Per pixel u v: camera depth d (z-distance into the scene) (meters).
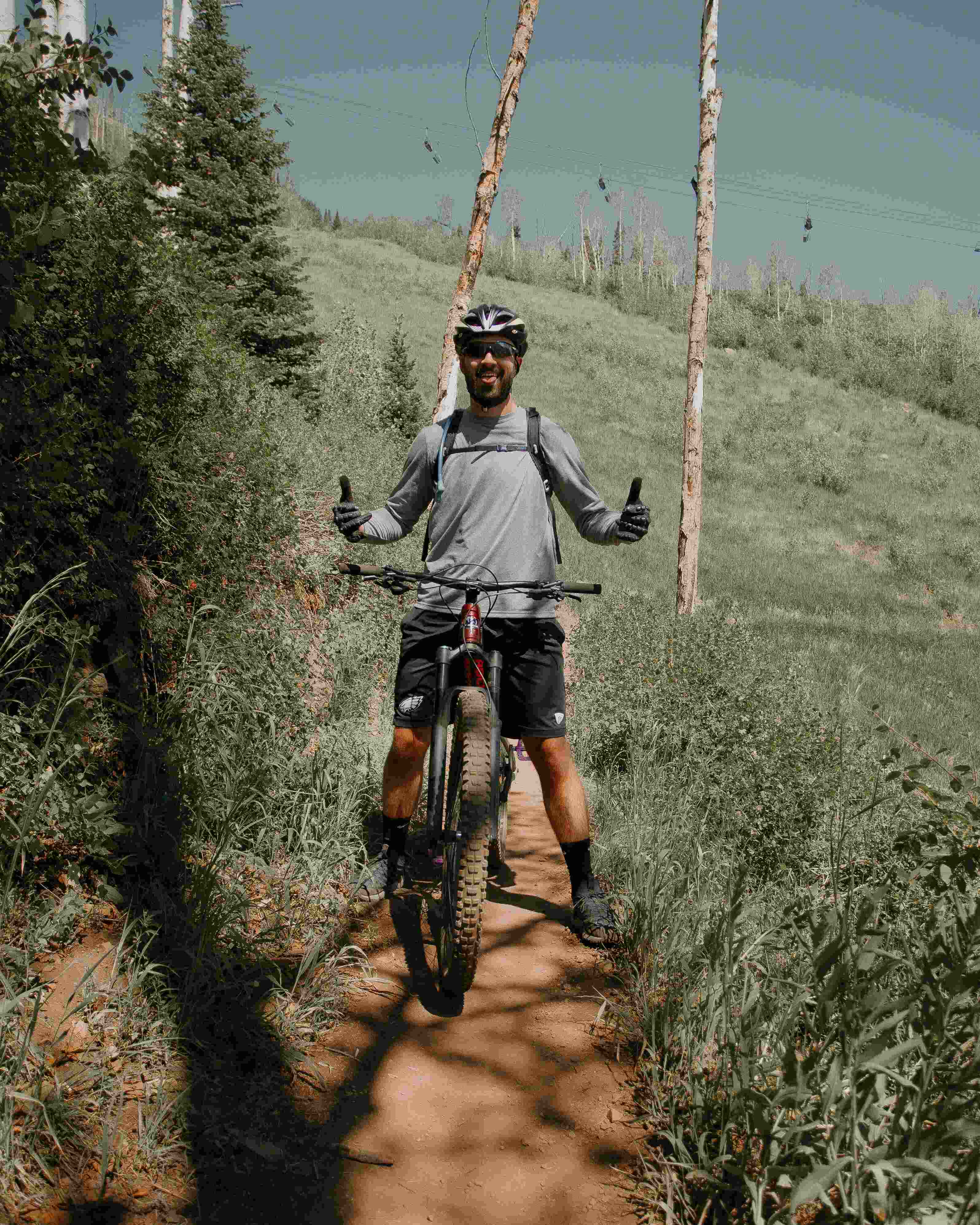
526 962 3.52
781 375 65.81
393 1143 2.47
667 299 92.06
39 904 2.91
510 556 3.55
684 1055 2.76
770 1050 2.51
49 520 3.73
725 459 39.78
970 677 17.44
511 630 3.52
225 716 3.96
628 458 37.94
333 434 16.77
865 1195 1.84
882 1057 1.91
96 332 4.42
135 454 4.43
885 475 43.12
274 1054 2.71
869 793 5.23
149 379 4.64
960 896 2.34
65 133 3.58
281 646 4.96
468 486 3.55
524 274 107.50
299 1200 2.22
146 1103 2.38
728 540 29.59
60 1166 2.14
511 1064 2.85
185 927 3.03
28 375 3.88
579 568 21.48
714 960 2.88
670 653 8.11
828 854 5.11
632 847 4.51
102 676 3.98
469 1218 2.24
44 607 3.75
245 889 3.46
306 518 7.04
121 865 3.07
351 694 5.88
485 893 4.19
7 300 3.46
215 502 5.23
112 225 4.70
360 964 3.29
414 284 73.81
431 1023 3.04
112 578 4.21
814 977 2.35
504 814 4.41
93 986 2.65
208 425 5.50
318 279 68.31
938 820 2.77
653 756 6.78
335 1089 2.64
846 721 6.06
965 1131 1.82
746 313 82.62
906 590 26.77
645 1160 2.44
